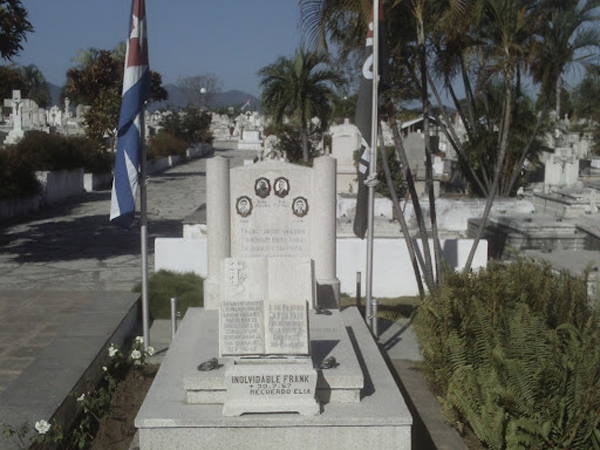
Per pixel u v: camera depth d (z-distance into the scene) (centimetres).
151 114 7156
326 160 913
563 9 1104
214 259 919
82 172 3206
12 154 2500
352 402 614
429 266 1095
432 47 1125
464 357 672
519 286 731
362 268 1305
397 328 1046
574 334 604
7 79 5944
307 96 2870
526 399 580
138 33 805
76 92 5325
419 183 2469
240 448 583
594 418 555
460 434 664
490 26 1102
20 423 561
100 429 656
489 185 2186
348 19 1079
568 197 2144
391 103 1086
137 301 1034
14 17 1639
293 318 636
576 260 1191
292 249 930
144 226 870
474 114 2133
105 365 791
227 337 634
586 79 1472
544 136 2688
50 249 1803
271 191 921
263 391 591
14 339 862
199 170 4578
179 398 620
